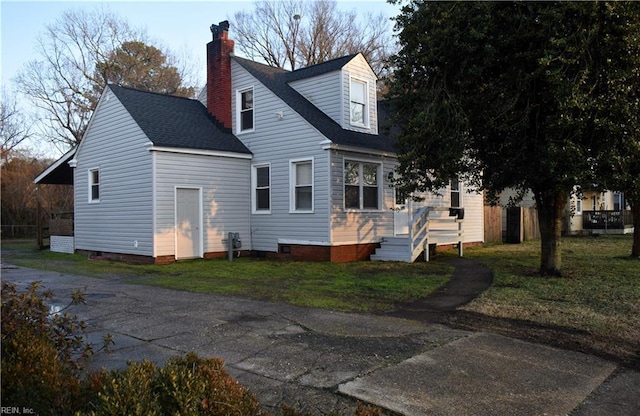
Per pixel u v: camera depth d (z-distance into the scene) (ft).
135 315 24.50
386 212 52.80
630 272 36.99
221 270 41.42
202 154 49.60
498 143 34.50
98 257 53.62
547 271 36.06
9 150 107.86
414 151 33.73
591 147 29.58
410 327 21.98
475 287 32.55
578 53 27.40
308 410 13.08
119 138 51.34
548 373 16.10
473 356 17.70
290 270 41.19
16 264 48.52
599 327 21.49
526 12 30.35
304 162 49.03
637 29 26.58
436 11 32.73
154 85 127.65
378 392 14.25
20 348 11.97
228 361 17.21
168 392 9.57
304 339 20.01
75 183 59.11
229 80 55.93
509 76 31.40
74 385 10.61
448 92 33.24
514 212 69.10
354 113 53.47
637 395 14.55
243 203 53.42
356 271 40.45
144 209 47.57
